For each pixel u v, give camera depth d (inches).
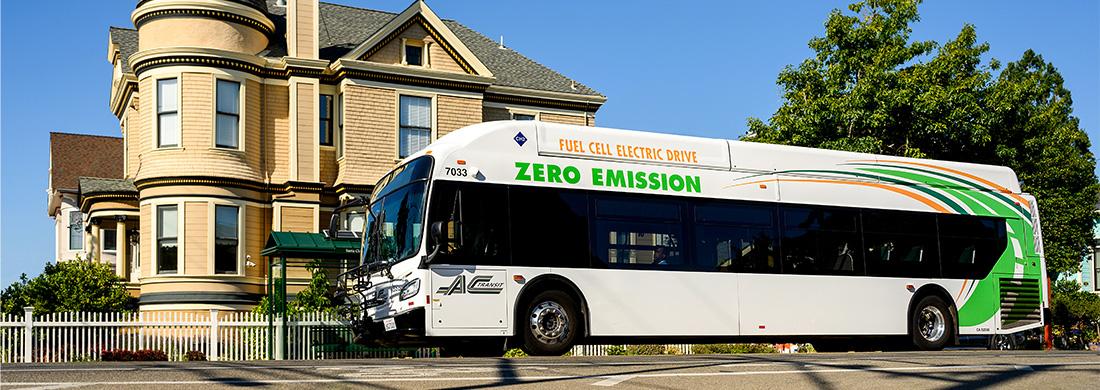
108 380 385.4
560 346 621.9
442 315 590.2
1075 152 1327.5
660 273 658.2
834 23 1186.6
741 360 530.0
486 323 601.3
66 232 1829.5
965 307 774.5
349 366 467.2
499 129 632.4
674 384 388.5
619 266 646.5
